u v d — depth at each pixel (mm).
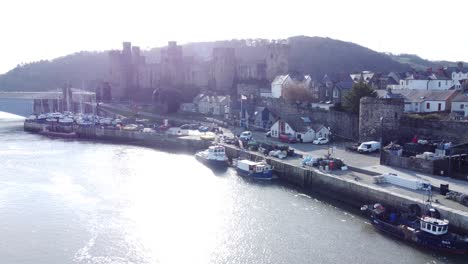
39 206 60688
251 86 155750
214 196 65188
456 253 44250
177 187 70125
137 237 50062
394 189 56969
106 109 165250
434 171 63406
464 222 46281
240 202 62250
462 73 128500
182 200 63312
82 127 135250
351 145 88688
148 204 61438
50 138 130375
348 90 110875
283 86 131375
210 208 59688
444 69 136500
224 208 59625
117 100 191375
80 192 67375
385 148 73875
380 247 46500
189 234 50781
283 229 51875
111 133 127500
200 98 153500
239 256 45062
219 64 171625
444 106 90688
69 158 94750
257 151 87312
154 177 76625
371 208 55156
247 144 92438
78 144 117500
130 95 199250
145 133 119438
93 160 92500
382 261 43250
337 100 122562
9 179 75000
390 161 69625
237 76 174250
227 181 73938
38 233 51344
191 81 188250
